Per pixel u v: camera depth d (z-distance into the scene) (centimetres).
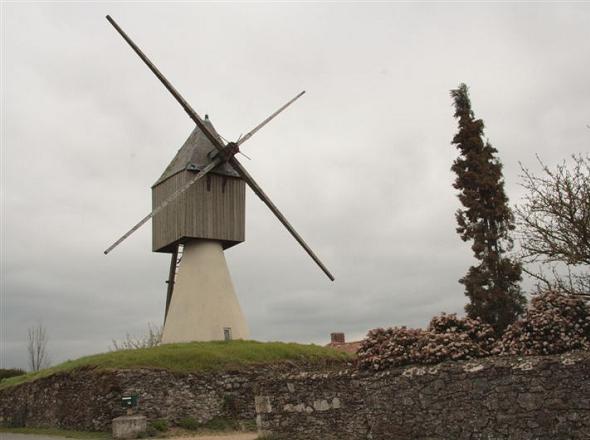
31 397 2544
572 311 1243
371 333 1445
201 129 3094
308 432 1462
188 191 3009
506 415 1112
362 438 1348
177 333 2961
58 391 2341
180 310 2994
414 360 1315
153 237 3206
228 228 3098
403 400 1281
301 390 1496
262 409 1576
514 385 1109
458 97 3347
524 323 1266
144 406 2078
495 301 2900
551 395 1060
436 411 1220
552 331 1217
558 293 1306
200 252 3062
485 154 3228
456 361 1249
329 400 1431
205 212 3042
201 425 2136
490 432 1129
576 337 1202
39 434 2159
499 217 3095
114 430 1909
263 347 2539
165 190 3147
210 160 3109
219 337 2944
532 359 1109
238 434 2014
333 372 1458
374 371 1364
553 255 1488
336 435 1402
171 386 2152
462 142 3266
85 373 2217
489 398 1141
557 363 1063
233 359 2358
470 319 1411
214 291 3016
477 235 3073
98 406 2081
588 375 1023
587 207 1455
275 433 1533
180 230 2991
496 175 3178
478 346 1295
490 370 1148
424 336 1346
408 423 1264
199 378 2214
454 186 3238
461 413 1179
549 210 1496
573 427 1027
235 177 3164
